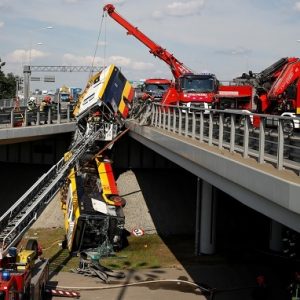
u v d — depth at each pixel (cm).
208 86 3316
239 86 3172
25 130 3014
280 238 2791
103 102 3391
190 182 3997
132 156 4200
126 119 3703
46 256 2631
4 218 1673
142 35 4131
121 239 2838
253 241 3064
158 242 3080
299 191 989
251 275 2359
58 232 3189
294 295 1858
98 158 3212
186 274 2372
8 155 4262
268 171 1184
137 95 4688
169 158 2306
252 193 1287
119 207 2745
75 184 2744
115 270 2420
